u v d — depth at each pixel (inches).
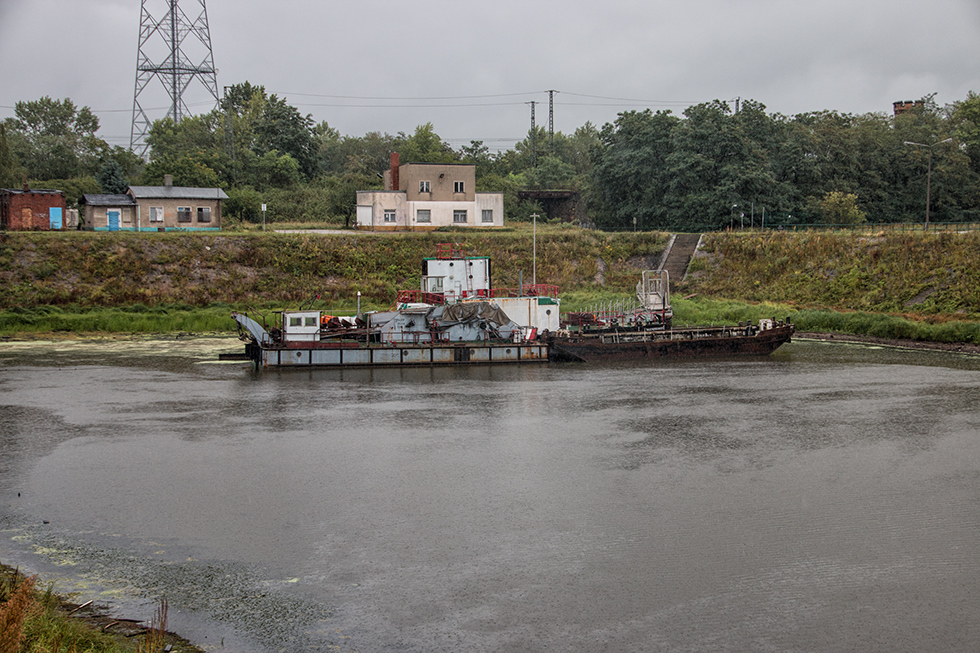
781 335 2111.2
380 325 1941.4
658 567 757.9
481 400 1515.7
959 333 2252.7
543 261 3250.5
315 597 695.7
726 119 3821.4
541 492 967.6
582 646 618.8
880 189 4116.6
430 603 685.9
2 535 825.5
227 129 4906.5
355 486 988.6
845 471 1052.5
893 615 671.8
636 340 2059.5
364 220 3491.6
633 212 3949.3
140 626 636.1
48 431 1248.2
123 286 2662.4
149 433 1240.2
